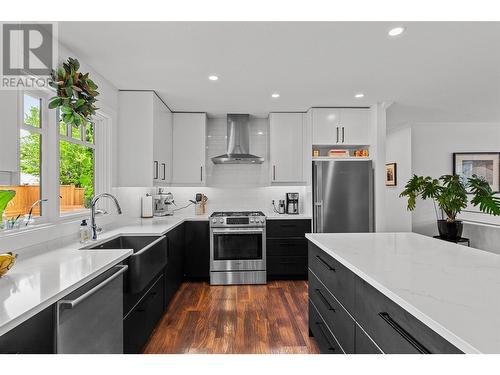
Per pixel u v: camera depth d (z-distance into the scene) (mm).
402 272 1287
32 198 2080
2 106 1488
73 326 1266
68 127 2555
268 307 3096
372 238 2154
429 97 3666
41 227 1958
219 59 2514
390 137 5535
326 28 2027
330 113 4035
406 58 2520
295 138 4246
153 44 2242
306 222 4031
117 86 3193
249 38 2156
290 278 4121
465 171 5289
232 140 4332
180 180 4203
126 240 2723
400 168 5359
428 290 1061
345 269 1582
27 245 1767
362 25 1996
